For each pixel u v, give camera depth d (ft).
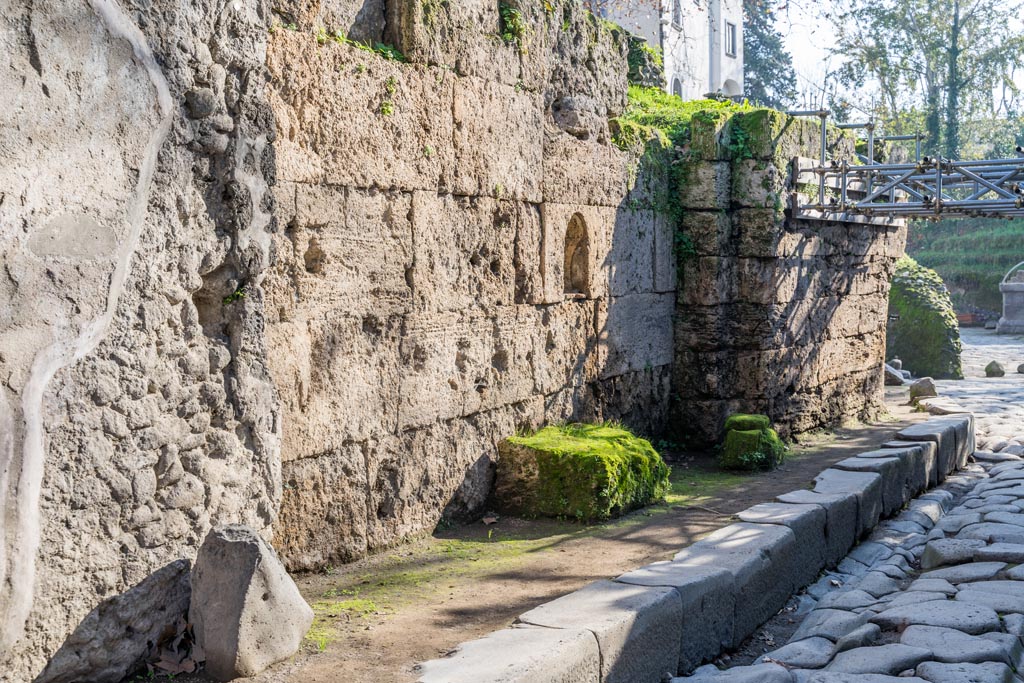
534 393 28.55
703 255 36.81
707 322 36.86
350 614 17.92
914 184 38.73
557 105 29.89
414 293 23.15
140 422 14.49
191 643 15.20
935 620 18.63
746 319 37.35
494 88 25.86
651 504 27.96
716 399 37.04
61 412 13.35
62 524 13.42
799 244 38.70
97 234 13.71
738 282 37.35
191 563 15.40
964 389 60.80
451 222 24.43
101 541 13.99
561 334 29.89
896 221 46.78
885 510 29.91
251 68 16.31
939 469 35.37
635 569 19.90
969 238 139.23
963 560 24.21
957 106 146.30
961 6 143.02
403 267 22.76
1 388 12.50
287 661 15.25
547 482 25.88
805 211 37.70
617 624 16.25
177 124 15.01
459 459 25.11
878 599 22.06
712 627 19.26
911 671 16.48
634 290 34.30
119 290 14.15
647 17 83.15
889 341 72.13
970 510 29.71
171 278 15.06
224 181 15.99
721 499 28.96
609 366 32.68
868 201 36.40
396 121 22.25
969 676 15.79
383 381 22.30
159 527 14.88
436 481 24.27
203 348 15.70
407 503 23.25
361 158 21.30
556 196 29.14
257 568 14.75
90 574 13.83
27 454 12.83
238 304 16.31
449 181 24.18
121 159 14.02
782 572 22.34
